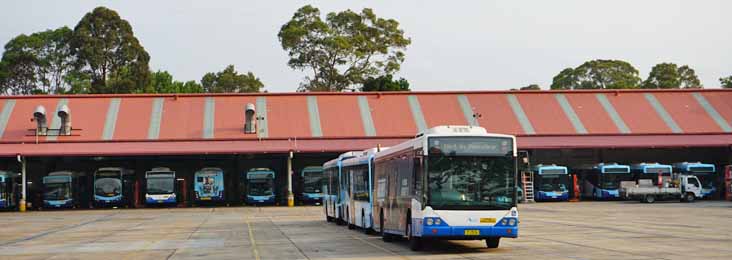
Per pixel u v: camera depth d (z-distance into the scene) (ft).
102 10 385.70
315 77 379.76
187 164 256.11
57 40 412.98
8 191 218.59
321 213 179.63
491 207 76.23
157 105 256.32
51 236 116.47
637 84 477.36
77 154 218.18
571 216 146.20
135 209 222.48
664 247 77.66
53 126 240.53
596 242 85.35
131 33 392.47
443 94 266.16
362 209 110.42
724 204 194.08
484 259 69.51
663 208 175.11
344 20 384.47
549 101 262.67
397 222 87.76
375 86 364.79
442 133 77.66
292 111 254.68
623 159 254.88
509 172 77.30
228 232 115.75
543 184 232.12
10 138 233.14
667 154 256.73
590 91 268.82
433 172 76.48
